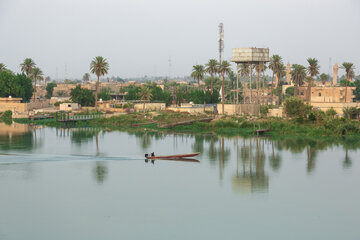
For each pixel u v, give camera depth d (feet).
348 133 428.15
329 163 306.96
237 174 278.05
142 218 201.26
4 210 211.00
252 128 461.78
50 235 183.93
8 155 331.98
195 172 282.97
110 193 237.04
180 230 188.34
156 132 465.88
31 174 274.16
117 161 315.17
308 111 496.23
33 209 212.43
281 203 221.87
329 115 474.90
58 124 532.32
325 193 237.66
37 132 465.47
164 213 207.72
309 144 381.40
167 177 270.87
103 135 445.37
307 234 185.06
